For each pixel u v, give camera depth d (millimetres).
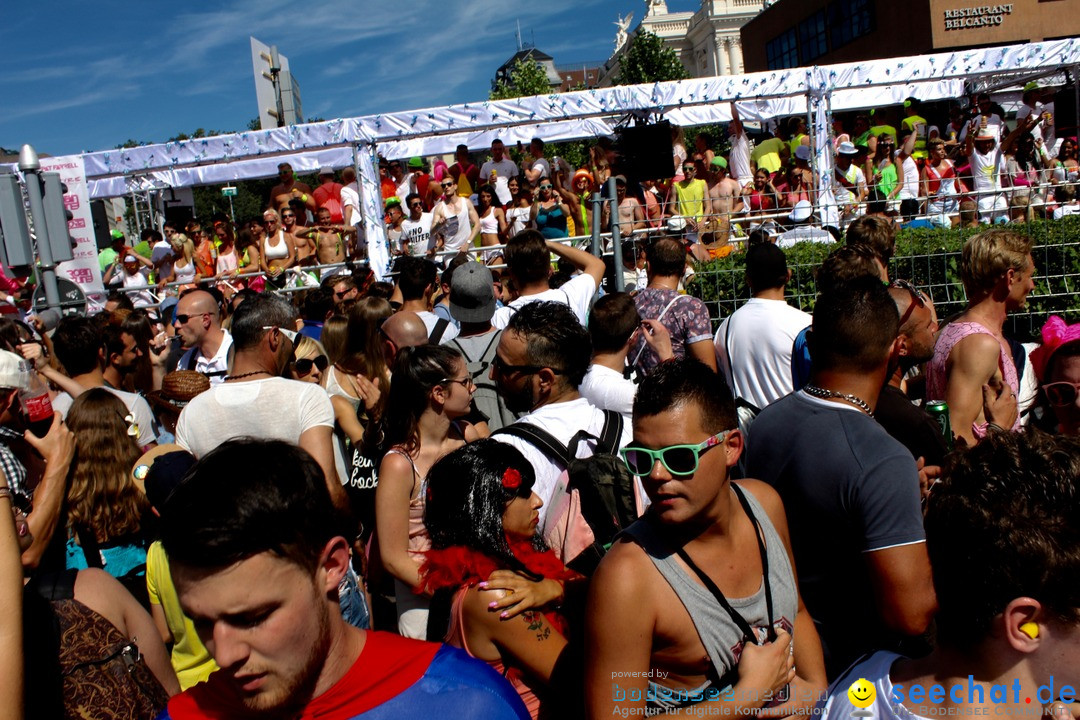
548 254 4457
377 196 10312
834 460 2232
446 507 2164
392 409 2930
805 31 31438
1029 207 7539
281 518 1258
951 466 1479
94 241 7848
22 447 2834
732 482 2104
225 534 1214
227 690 1421
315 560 1319
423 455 2918
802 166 11852
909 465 2189
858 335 2326
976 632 1385
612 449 2811
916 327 2879
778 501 2133
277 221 10625
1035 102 13852
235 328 3471
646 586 1780
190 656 2564
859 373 2365
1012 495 1348
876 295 2381
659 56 34438
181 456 3104
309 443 3322
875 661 1602
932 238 7141
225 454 1323
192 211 15062
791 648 1884
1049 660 1338
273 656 1279
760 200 9508
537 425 2809
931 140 12133
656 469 1785
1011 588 1316
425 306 5074
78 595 2018
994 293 3371
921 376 3988
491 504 2137
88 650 1909
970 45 23953
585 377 3422
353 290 6469
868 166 11984
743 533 1933
